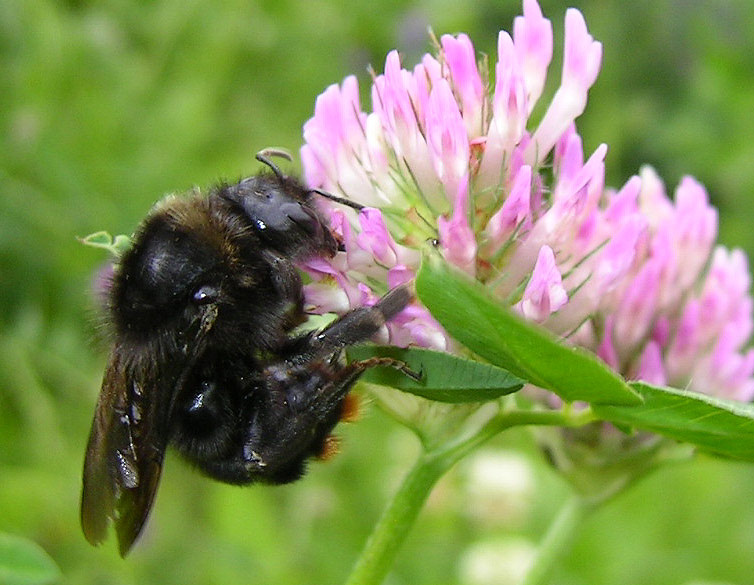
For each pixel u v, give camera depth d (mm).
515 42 141
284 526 229
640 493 252
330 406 139
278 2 337
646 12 353
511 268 138
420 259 138
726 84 350
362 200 141
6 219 252
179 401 141
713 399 133
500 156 138
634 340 153
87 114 279
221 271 139
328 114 142
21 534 215
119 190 274
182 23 301
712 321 155
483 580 209
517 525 228
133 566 216
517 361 130
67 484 221
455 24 359
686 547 249
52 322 251
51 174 266
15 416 230
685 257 155
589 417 138
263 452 141
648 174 159
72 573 214
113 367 140
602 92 335
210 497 227
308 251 139
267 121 316
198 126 293
